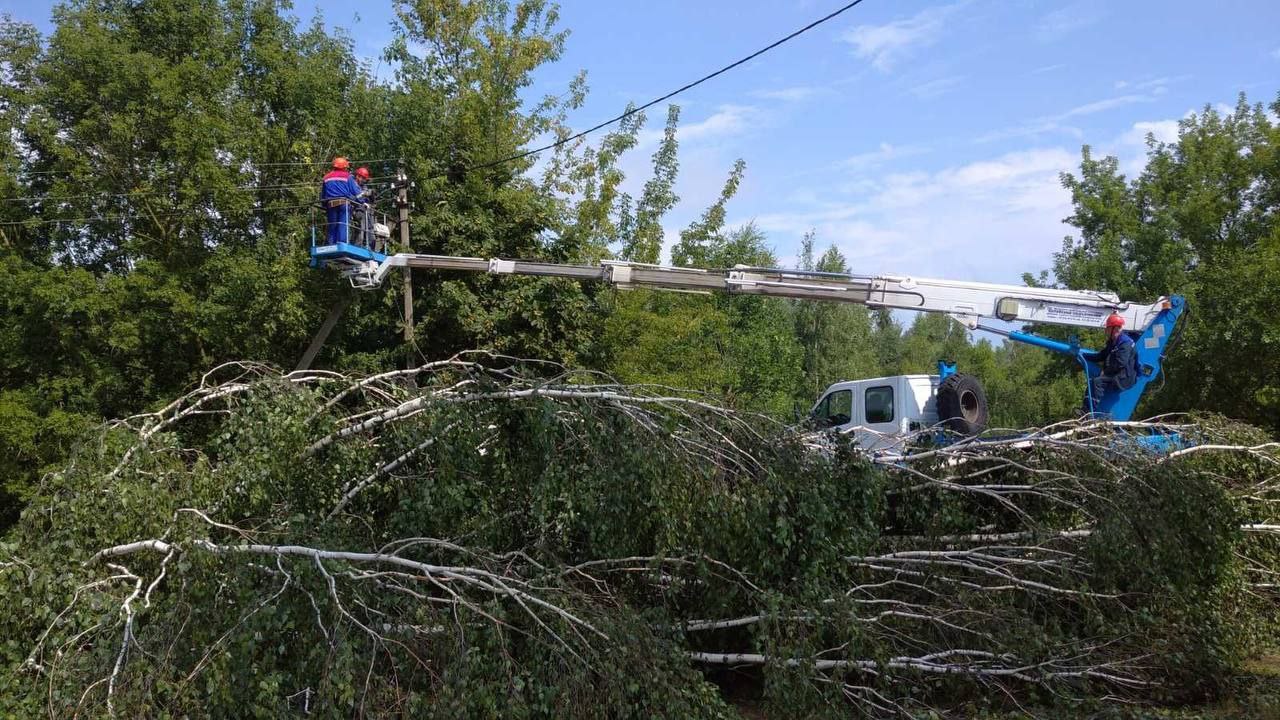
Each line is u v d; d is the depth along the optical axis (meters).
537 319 14.79
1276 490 8.97
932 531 7.52
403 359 14.66
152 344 13.70
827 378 34.25
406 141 15.21
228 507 6.23
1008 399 35.34
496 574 5.76
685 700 5.34
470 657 5.06
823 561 6.55
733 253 24.75
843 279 10.29
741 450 6.85
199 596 5.08
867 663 6.32
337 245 12.30
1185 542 7.25
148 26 16.02
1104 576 7.00
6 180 14.70
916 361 45.56
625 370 15.49
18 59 15.32
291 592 5.24
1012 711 6.50
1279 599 8.73
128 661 4.87
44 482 6.03
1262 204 20.77
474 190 15.34
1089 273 21.38
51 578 5.13
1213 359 16.03
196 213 14.64
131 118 14.38
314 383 8.47
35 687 4.85
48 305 12.95
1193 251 20.88
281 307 13.39
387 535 6.41
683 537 6.25
